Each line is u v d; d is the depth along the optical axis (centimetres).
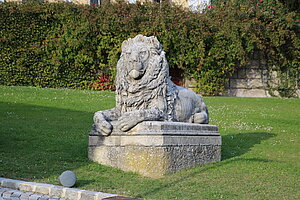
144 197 562
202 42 2025
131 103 745
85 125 1144
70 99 1584
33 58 2062
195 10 2303
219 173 712
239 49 2053
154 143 677
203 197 569
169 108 763
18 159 758
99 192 571
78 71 2097
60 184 610
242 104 1736
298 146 1041
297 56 2192
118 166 715
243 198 572
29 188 602
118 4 2089
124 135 711
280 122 1374
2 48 2030
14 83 2047
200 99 863
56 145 893
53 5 2062
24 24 2045
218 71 2106
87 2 2473
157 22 2005
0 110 1275
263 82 2211
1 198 560
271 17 2116
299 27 2188
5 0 2256
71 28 2042
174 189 603
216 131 827
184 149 725
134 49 749
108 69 2092
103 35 2045
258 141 1091
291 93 2206
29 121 1145
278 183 660
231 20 2083
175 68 2156
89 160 764
